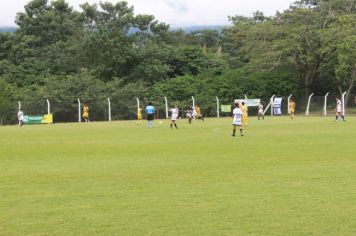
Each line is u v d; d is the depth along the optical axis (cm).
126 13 10375
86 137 3950
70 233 1109
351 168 1998
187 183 1709
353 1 9125
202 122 6488
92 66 9756
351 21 8456
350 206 1316
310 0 9438
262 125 5284
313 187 1592
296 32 8862
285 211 1273
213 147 2967
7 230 1137
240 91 9169
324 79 9469
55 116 8019
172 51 10412
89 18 10600
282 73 9525
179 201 1412
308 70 9350
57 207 1359
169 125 5772
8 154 2762
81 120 8069
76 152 2816
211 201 1405
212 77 9725
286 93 9362
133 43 10369
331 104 9019
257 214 1248
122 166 2184
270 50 9156
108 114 8238
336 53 8531
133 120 7994
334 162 2191
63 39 10738
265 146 2972
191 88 9188
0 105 7644
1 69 9694
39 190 1620
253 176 1838
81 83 8212
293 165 2114
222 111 8838
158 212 1283
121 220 1210
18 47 10131
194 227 1141
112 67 9869
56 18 10725
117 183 1733
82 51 9838
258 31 9306
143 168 2106
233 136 3825
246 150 2767
